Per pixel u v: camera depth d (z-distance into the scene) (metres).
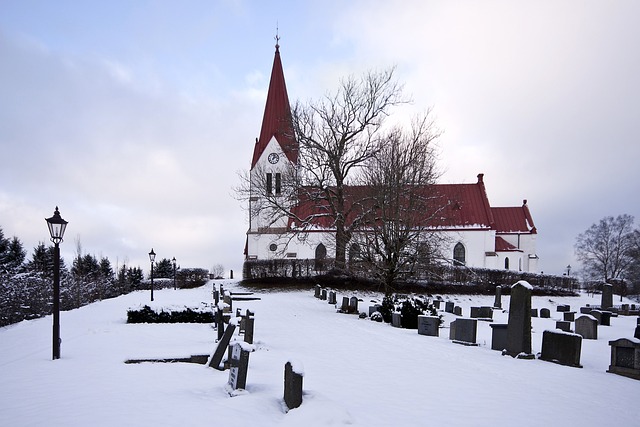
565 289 43.94
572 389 9.24
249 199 40.91
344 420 6.53
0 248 52.75
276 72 51.72
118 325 18.08
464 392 8.59
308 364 10.73
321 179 37.78
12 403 7.28
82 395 7.71
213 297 30.02
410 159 27.19
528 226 58.38
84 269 61.16
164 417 6.53
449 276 39.75
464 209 53.41
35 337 16.00
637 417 7.57
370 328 18.84
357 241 26.94
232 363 8.39
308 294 36.25
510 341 12.98
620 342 10.98
